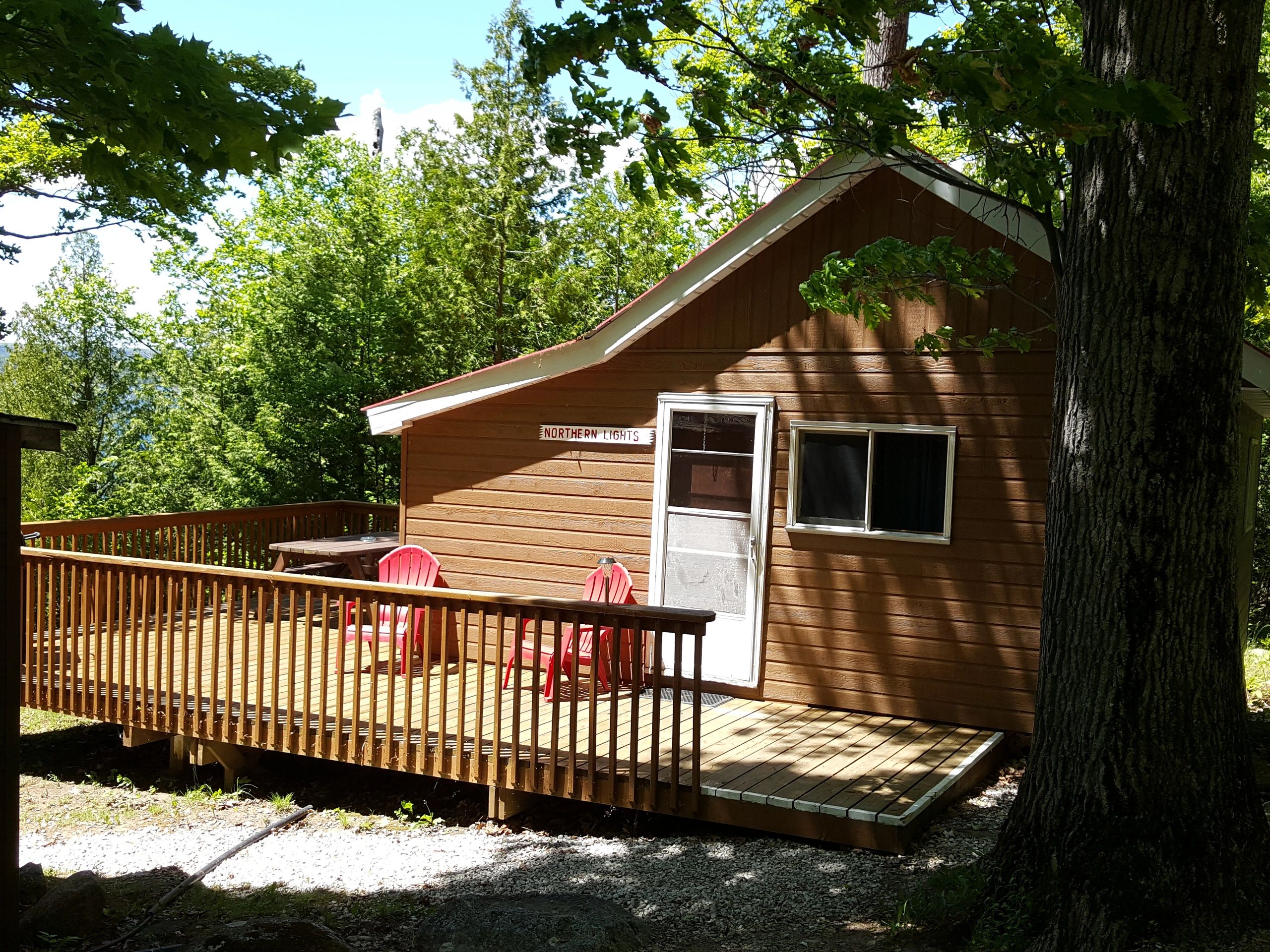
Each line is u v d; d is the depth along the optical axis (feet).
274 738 27.02
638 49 19.77
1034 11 19.40
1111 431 15.17
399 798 27.25
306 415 70.28
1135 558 14.96
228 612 27.63
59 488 123.03
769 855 21.30
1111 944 14.11
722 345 30.96
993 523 27.73
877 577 29.09
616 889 20.08
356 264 72.38
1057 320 16.97
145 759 31.71
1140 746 14.85
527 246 78.89
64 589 30.19
